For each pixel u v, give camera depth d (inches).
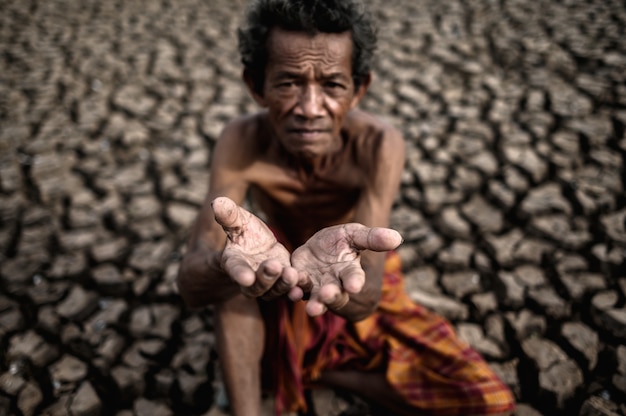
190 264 49.9
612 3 212.1
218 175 56.7
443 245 100.8
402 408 63.0
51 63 188.7
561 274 90.7
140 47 202.8
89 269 98.3
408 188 116.9
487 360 78.4
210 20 233.9
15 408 72.6
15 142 139.6
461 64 174.1
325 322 63.8
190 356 78.8
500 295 88.9
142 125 147.9
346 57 46.6
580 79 155.3
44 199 117.3
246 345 56.5
